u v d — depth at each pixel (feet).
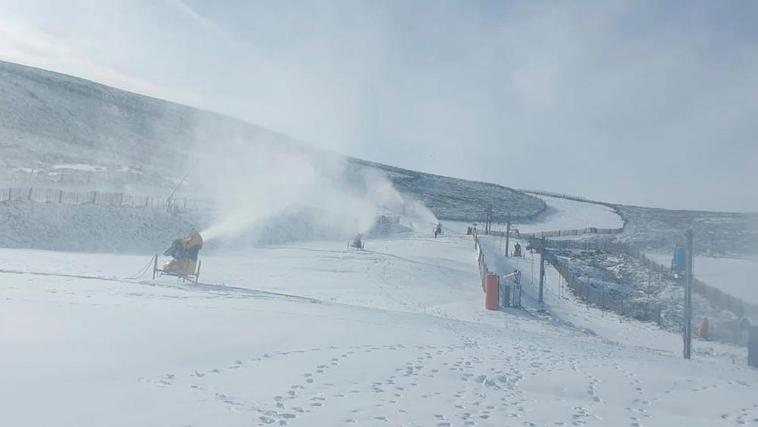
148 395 24.72
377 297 87.35
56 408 22.21
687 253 70.33
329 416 24.11
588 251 201.05
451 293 102.12
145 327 36.68
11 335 31.42
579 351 48.52
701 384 38.01
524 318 86.58
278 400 25.76
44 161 217.15
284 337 38.19
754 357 62.03
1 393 23.15
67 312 38.73
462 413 26.32
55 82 354.74
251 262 119.34
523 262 164.14
